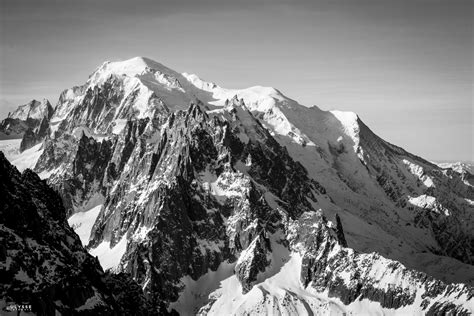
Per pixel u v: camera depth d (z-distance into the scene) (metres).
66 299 193.75
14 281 184.25
